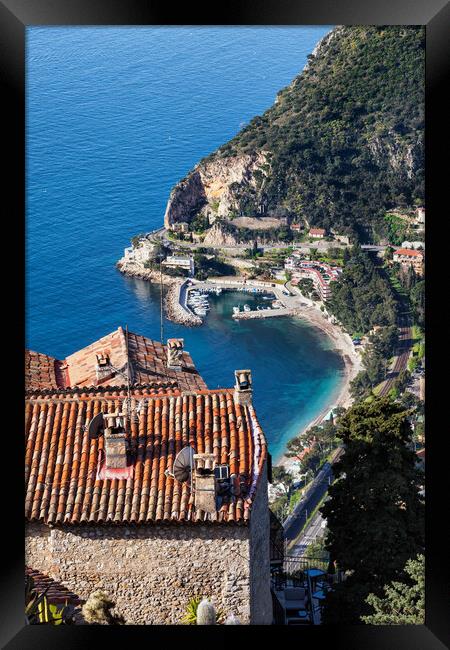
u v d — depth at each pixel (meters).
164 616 24.53
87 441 25.58
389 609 26.55
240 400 26.78
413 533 32.03
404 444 33.25
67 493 24.53
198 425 26.25
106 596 24.50
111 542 24.34
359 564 31.72
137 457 25.30
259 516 25.55
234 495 24.48
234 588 24.50
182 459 24.64
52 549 24.36
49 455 25.27
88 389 27.97
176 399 26.97
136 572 24.47
